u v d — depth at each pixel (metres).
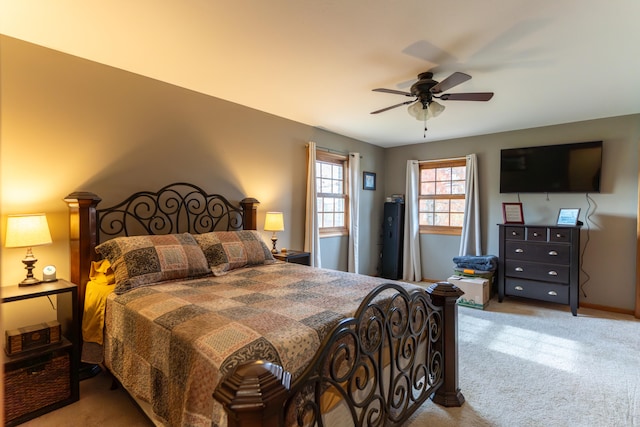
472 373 2.53
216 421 1.21
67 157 2.49
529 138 4.52
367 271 5.55
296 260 3.72
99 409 2.08
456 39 2.23
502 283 4.35
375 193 5.72
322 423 1.34
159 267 2.35
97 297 2.23
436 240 5.38
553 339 3.16
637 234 3.78
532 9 1.90
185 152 3.17
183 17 2.00
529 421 1.99
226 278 2.51
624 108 3.64
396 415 1.88
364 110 3.78
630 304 3.89
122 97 2.75
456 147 5.15
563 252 3.92
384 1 1.84
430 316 2.11
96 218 2.53
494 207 4.80
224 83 3.03
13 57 2.25
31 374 1.98
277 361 1.31
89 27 2.12
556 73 2.74
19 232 2.05
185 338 1.45
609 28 2.07
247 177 3.71
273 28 2.12
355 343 1.53
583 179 4.09
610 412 2.07
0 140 2.21
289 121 4.17
